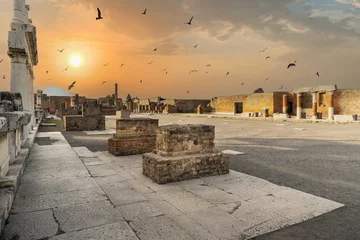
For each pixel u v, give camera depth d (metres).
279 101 35.62
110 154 8.37
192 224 3.26
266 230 3.14
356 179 5.44
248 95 40.12
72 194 4.25
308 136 13.49
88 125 17.69
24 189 4.49
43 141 10.80
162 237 2.88
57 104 50.88
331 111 25.91
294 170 6.25
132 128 8.34
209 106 51.66
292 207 3.84
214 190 4.62
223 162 5.74
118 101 60.31
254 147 9.92
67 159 7.11
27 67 11.61
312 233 3.10
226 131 16.50
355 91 28.91
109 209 3.65
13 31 8.78
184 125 5.75
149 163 5.42
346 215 3.60
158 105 58.62
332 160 7.42
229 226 3.21
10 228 3.04
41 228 3.05
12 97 5.82
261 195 4.35
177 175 5.17
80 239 2.80
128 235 2.91
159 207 3.81
